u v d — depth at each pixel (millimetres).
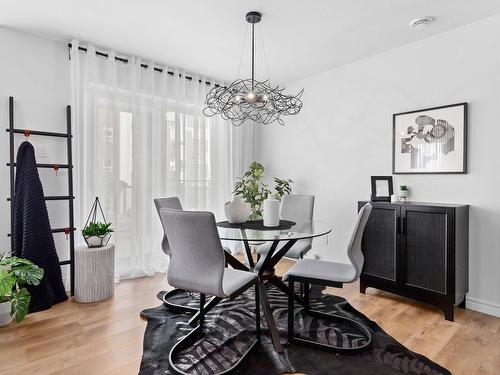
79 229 2977
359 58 3295
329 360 1787
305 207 3168
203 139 3895
